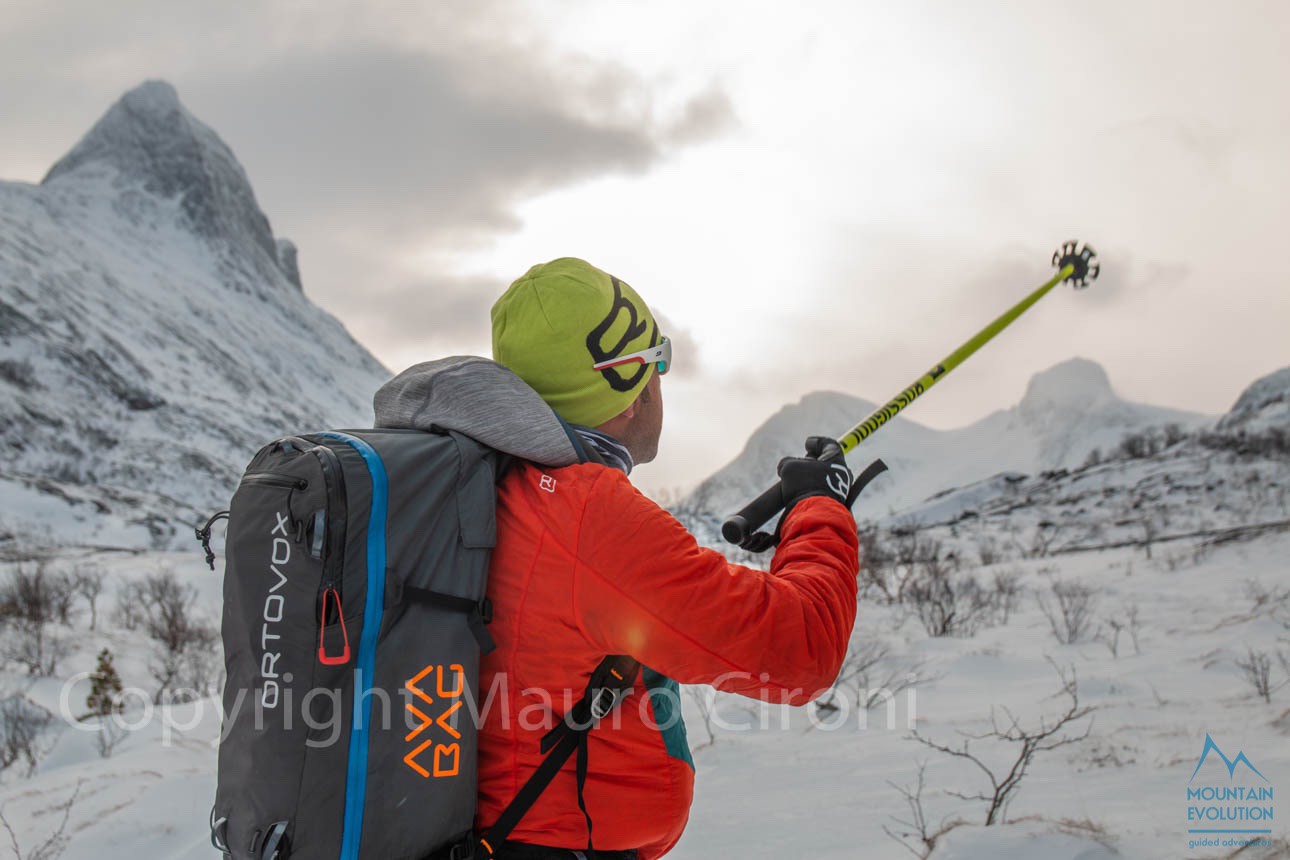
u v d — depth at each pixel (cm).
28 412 7194
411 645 126
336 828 121
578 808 136
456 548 131
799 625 131
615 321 156
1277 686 477
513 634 135
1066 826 291
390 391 149
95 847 344
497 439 137
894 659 652
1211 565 1095
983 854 277
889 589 1105
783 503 153
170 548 3762
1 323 8375
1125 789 343
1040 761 389
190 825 363
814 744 442
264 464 131
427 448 133
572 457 141
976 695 538
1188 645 628
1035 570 1316
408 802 124
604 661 137
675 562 130
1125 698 488
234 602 128
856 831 323
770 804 362
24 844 350
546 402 153
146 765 452
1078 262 177
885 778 384
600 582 130
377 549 125
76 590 1503
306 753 122
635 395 160
